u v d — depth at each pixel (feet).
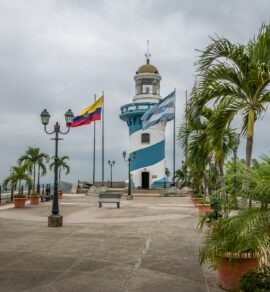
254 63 29.43
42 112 58.54
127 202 114.62
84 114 120.88
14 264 31.30
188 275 28.04
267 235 18.78
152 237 45.52
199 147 45.91
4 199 106.11
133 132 179.01
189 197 140.56
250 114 30.89
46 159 117.50
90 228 53.67
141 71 181.37
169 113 142.92
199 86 30.45
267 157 20.24
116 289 24.71
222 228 21.58
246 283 20.65
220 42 29.86
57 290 24.44
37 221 62.34
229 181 22.76
